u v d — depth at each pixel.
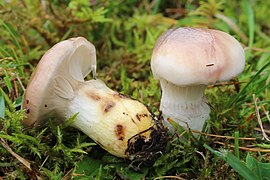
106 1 0.59
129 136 0.37
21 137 0.38
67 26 0.55
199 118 0.40
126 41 0.59
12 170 0.38
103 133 0.38
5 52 0.48
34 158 0.39
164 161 0.38
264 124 0.45
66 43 0.37
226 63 0.36
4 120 0.38
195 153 0.40
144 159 0.38
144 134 0.37
